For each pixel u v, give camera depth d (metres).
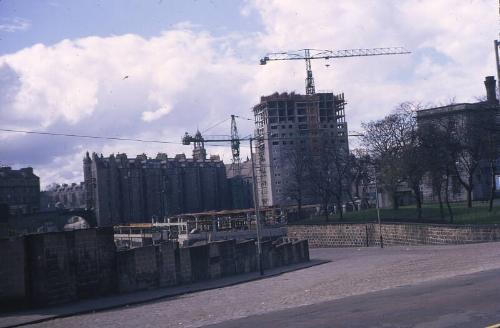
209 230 76.25
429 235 64.81
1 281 25.34
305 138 146.88
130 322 17.69
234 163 179.00
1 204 41.75
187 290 31.62
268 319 13.83
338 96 167.88
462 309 12.22
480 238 58.28
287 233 85.06
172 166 155.88
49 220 80.25
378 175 79.06
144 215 147.88
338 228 78.69
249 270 44.00
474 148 70.06
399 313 12.44
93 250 28.75
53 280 26.02
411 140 71.06
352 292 20.56
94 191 141.88
